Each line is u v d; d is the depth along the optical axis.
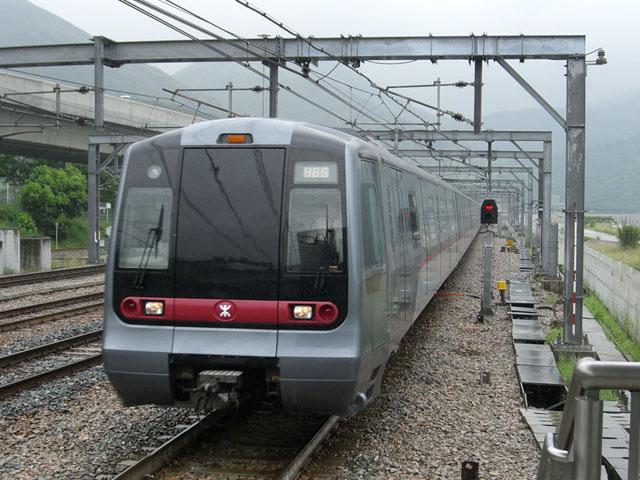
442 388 10.43
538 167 37.03
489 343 14.60
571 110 14.05
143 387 6.82
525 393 10.27
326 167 6.84
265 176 6.88
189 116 43.81
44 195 47.19
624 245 31.64
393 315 8.61
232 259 6.75
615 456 6.87
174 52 16.92
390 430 8.08
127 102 38.38
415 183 12.28
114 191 55.19
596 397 3.00
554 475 3.11
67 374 10.44
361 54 15.40
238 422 8.13
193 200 6.92
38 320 15.18
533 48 14.41
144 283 6.84
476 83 15.25
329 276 6.66
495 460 7.25
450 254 20.94
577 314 13.90
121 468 6.49
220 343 6.68
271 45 15.73
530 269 32.56
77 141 36.19
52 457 6.83
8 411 8.30
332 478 6.45
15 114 31.89
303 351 6.57
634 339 15.83
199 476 6.42
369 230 7.27
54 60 18.09
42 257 31.61
